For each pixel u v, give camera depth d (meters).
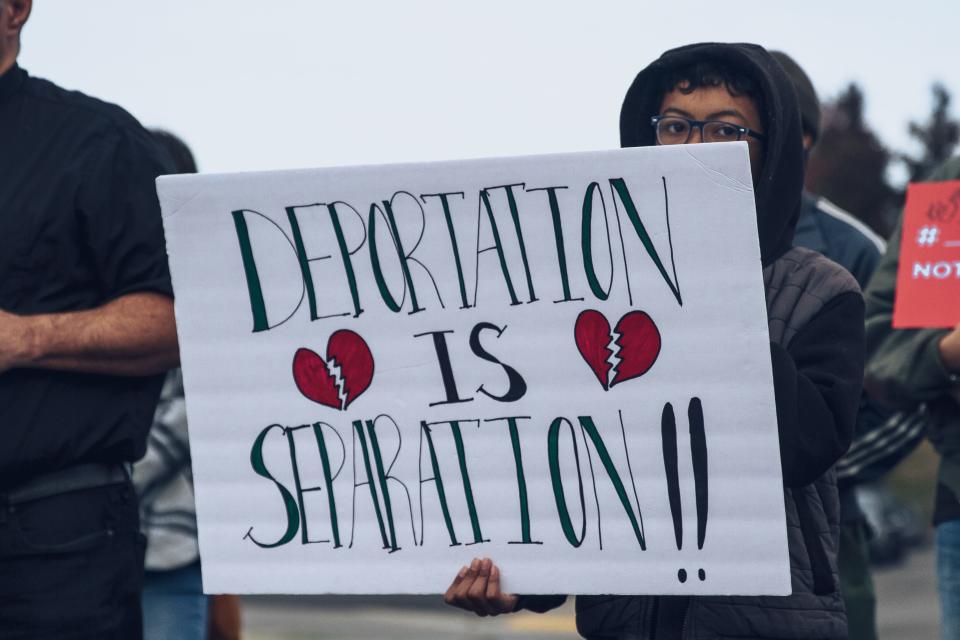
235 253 6.19
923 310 8.19
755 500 5.79
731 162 5.75
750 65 6.56
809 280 6.41
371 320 6.09
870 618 9.43
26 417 6.74
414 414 6.06
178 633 8.98
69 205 6.93
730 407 5.80
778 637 6.11
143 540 7.25
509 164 5.91
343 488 6.13
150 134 7.39
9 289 6.85
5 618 6.76
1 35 7.00
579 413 5.92
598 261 5.88
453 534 6.03
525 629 32.44
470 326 5.99
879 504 59.44
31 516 6.78
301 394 6.16
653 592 5.87
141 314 6.93
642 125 6.95
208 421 6.24
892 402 8.77
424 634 31.28
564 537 5.93
